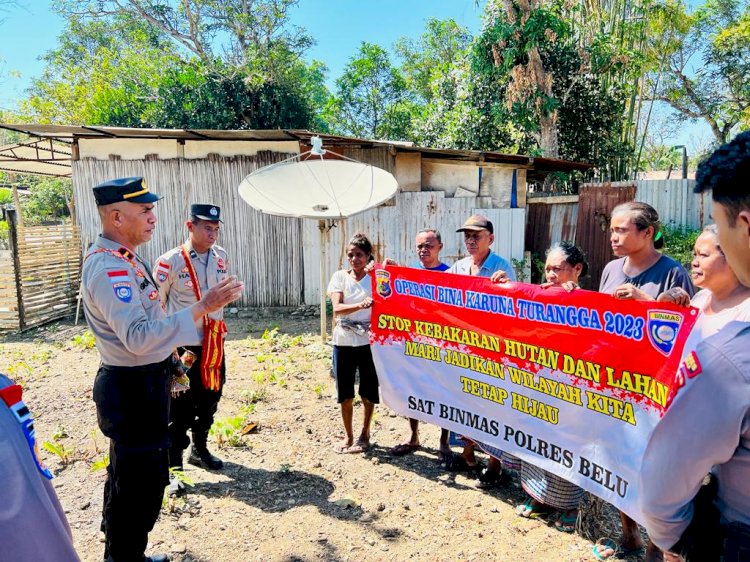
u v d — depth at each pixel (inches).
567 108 592.7
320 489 161.3
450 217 417.1
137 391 112.5
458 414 155.3
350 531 139.9
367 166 287.0
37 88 1027.3
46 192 1032.8
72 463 180.1
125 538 115.5
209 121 821.9
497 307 140.6
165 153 414.9
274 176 283.7
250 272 423.8
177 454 163.8
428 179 421.1
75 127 362.9
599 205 447.5
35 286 385.1
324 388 249.8
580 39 592.1
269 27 874.8
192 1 877.8
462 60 630.5
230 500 155.1
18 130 374.6
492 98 587.2
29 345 339.3
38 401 235.6
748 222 49.9
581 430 124.7
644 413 111.2
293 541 135.9
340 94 1097.4
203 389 163.6
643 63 598.2
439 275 153.6
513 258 418.3
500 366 142.4
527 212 463.5
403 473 171.2
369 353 179.8
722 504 56.8
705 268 85.1
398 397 167.9
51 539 53.9
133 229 112.6
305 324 380.8
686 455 53.9
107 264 107.3
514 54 532.4
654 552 95.3
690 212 479.5
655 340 108.0
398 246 419.5
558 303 126.1
